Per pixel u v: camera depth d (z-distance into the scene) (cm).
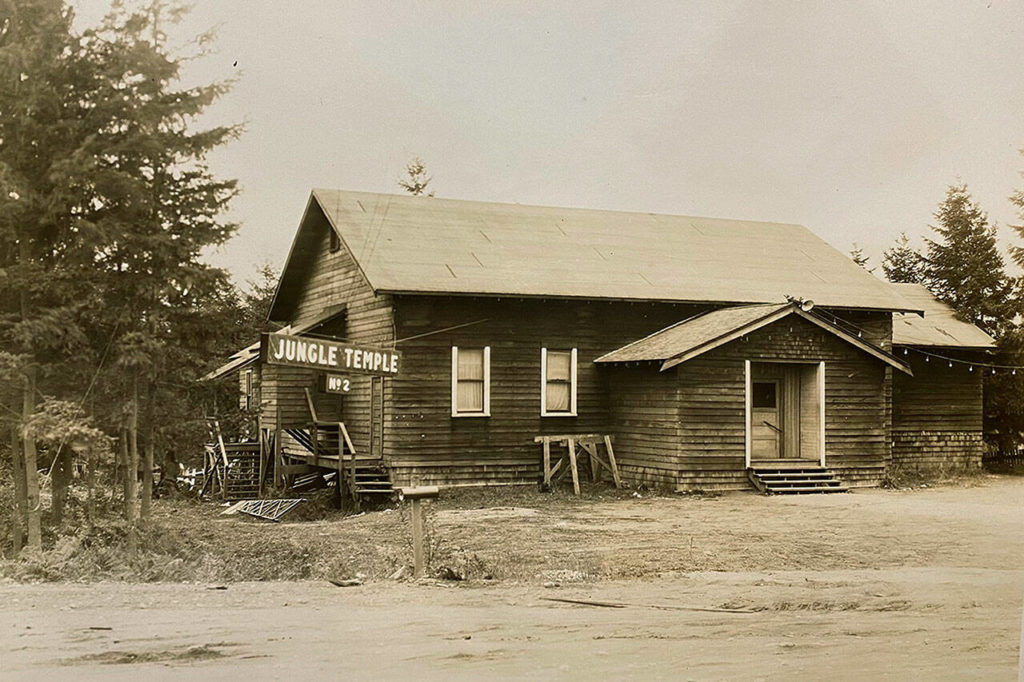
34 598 1132
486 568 1345
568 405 2611
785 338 2517
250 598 1140
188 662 795
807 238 3400
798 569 1384
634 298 2588
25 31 1451
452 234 2742
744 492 2439
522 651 843
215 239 1553
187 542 1598
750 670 768
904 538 1672
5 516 1591
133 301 1498
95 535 1492
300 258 3059
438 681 723
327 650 844
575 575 1312
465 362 2502
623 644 880
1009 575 1328
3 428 1506
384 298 2475
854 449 2588
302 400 2752
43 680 727
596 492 2422
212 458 2706
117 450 1596
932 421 3128
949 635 938
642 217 3269
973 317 3641
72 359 1478
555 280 2580
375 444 2508
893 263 4294
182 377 1581
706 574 1338
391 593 1181
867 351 2589
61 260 1501
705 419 2423
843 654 840
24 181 1419
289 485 2575
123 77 1485
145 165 1509
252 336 3753
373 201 2841
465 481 2469
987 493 2512
